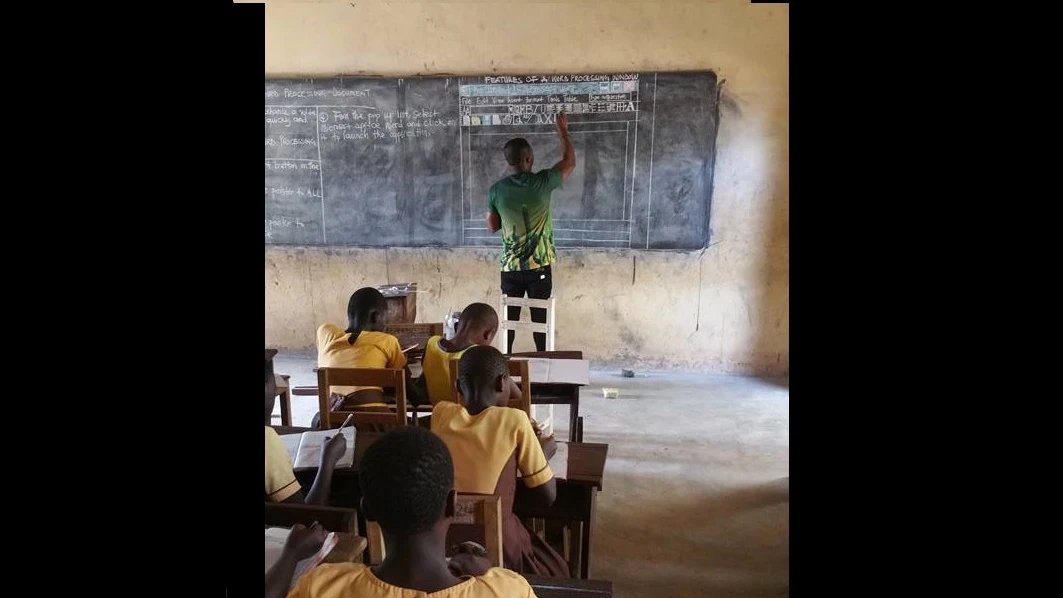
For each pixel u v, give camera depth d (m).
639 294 4.85
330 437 2.07
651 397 4.42
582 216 4.77
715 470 3.38
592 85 4.58
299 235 5.03
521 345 4.99
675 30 4.46
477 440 1.67
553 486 1.75
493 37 4.60
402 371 2.24
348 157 4.87
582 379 2.74
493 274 4.94
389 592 0.89
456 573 0.99
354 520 1.48
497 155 4.75
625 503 3.04
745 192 4.62
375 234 4.97
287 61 4.78
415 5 4.61
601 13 4.48
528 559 1.77
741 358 4.86
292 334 5.20
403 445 0.92
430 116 4.74
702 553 2.65
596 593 1.35
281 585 1.11
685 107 4.54
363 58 4.73
